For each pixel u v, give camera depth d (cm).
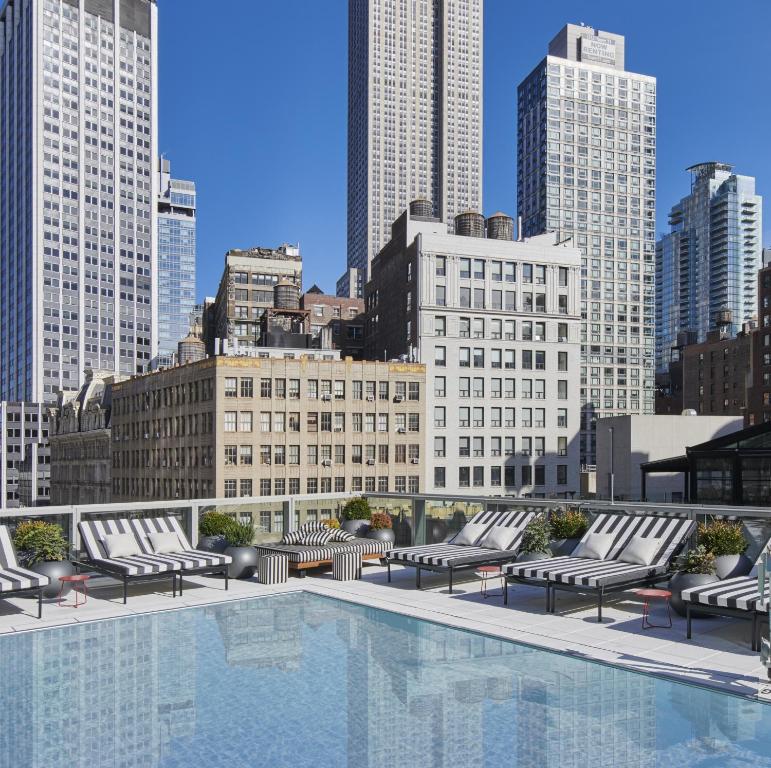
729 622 1311
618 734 802
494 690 952
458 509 1931
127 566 1474
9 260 18988
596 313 17925
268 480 7112
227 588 1605
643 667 1038
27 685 984
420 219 8975
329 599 1541
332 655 1120
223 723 843
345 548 1783
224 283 13938
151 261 19512
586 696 927
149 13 19900
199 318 16850
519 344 8556
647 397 17912
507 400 8450
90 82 18612
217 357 7006
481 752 756
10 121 19312
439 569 1567
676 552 1405
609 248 18375
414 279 8481
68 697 935
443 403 8219
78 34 18500
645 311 18300
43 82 17900
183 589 1627
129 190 19138
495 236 8988
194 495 7406
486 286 8544
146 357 19250
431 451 8100
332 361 7412
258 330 13062
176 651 1142
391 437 7625
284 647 1166
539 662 1084
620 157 18812
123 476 9294
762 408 11425
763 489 4909
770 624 945
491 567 1550
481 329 8462
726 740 785
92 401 11050
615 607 1443
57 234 17762
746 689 941
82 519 1659
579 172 18488
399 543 2088
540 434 8550
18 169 18550
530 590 1619
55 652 1143
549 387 8638
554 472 8569
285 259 13300
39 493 16612
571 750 760
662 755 746
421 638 1223
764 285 11475
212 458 7044
